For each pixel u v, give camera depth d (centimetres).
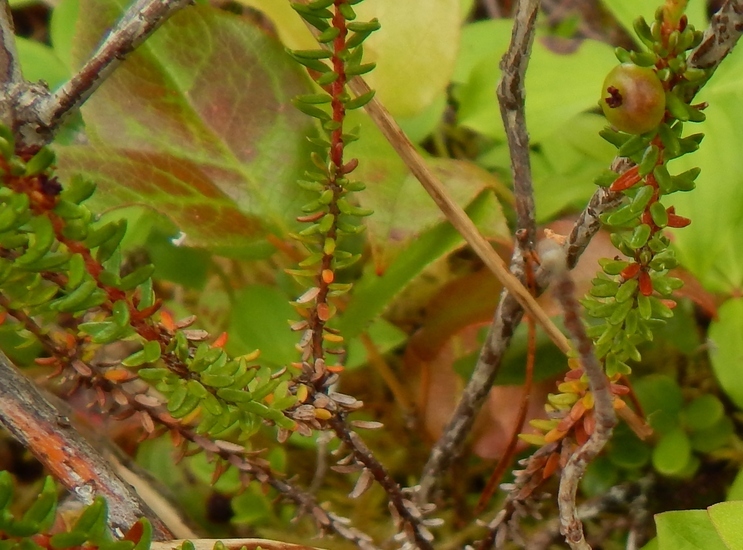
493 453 25
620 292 19
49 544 18
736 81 26
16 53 19
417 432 26
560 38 27
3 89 19
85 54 24
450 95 32
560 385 20
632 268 19
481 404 24
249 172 24
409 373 26
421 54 24
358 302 24
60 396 25
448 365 26
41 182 18
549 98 26
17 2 30
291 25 25
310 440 25
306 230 21
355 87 22
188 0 19
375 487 27
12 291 19
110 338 19
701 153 25
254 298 26
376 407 27
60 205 18
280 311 25
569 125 28
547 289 23
